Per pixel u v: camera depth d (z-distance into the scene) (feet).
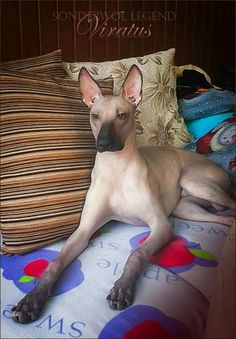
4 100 3.15
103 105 3.23
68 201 3.15
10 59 5.07
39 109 3.25
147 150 3.62
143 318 2.31
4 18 4.91
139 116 4.47
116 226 3.29
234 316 2.16
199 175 3.64
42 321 2.33
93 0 5.65
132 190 3.16
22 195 3.03
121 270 2.73
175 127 4.67
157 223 3.11
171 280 2.58
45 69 4.09
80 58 5.73
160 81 4.76
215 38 7.40
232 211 3.47
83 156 3.30
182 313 2.34
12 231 2.98
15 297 2.52
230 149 4.13
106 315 2.34
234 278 2.24
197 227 3.23
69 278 2.66
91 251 2.95
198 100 5.13
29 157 3.08
